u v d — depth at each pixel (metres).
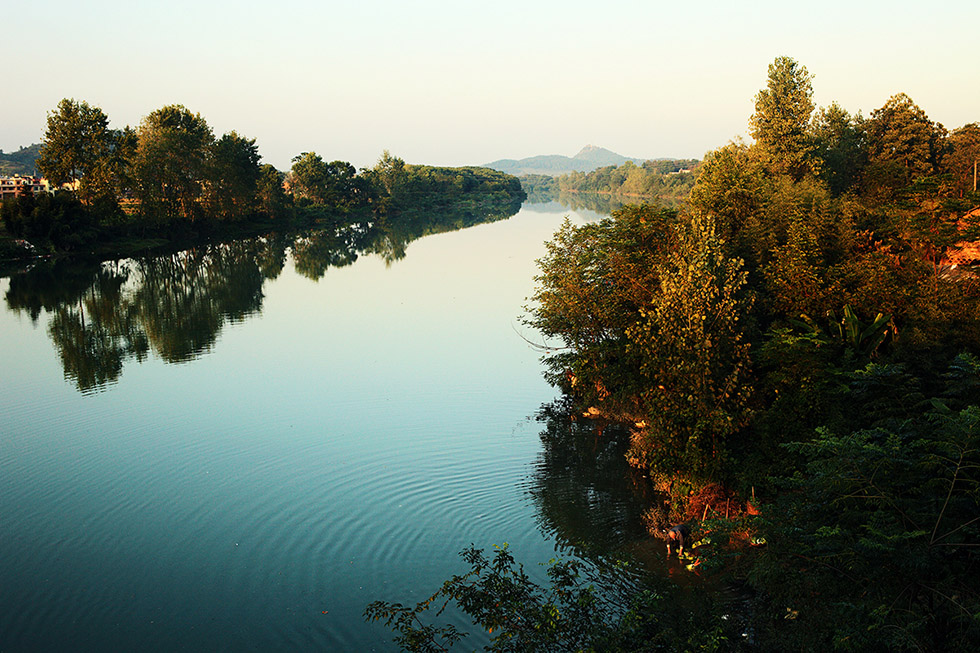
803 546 18.83
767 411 29.55
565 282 40.66
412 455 36.00
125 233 136.00
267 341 61.09
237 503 31.16
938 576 16.61
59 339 63.09
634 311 38.47
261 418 41.91
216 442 38.25
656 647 17.11
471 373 50.47
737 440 30.55
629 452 34.50
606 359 39.22
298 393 46.59
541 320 45.16
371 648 21.42
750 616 20.89
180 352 57.78
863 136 94.62
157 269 108.94
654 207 41.75
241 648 21.62
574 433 38.81
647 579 23.84
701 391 28.89
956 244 39.88
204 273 104.69
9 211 118.38
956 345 30.27
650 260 38.12
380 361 53.91
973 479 17.50
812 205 40.91
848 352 30.23
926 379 28.50
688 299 29.62
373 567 25.91
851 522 18.61
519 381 48.44
